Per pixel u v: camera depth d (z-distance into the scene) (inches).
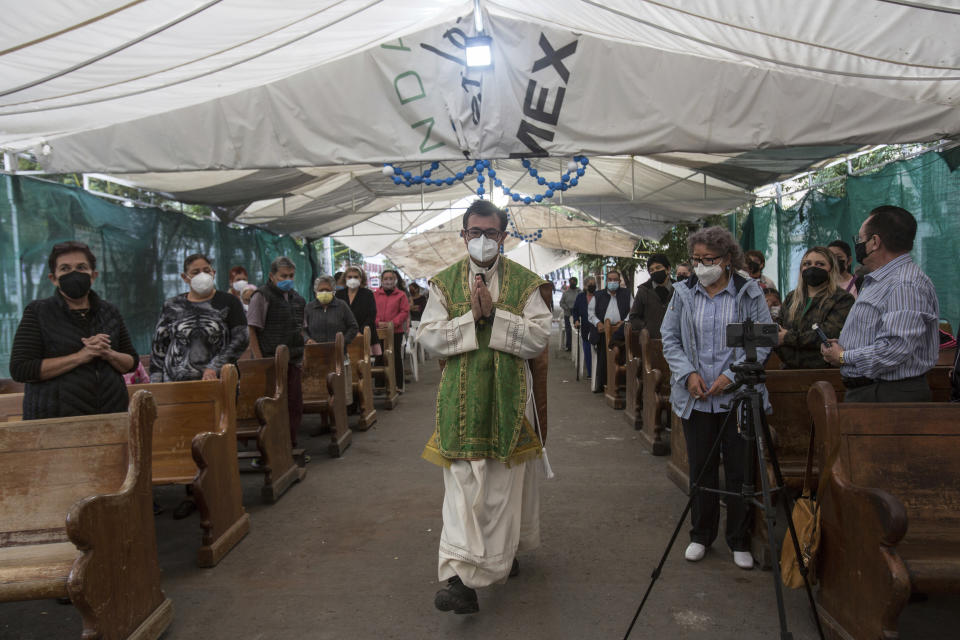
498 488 121.9
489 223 123.2
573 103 242.7
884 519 98.0
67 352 141.6
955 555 103.5
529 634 118.5
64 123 224.4
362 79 246.7
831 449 115.0
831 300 165.5
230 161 250.7
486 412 121.4
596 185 515.8
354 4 179.0
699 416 145.5
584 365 471.5
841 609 111.6
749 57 216.4
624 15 200.7
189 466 170.7
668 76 239.8
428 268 937.5
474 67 240.4
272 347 237.8
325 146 249.6
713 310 144.4
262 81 237.3
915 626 119.0
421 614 127.2
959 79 206.5
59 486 123.3
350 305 356.5
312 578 145.1
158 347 189.8
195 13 155.3
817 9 169.2
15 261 251.6
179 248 378.0
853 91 235.0
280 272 238.8
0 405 188.7
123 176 332.8
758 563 144.9
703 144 241.1
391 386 367.2
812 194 385.4
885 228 128.0
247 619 127.3
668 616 123.8
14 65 163.8
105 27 151.5
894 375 127.7
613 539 163.2
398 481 220.1
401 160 249.1
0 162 253.1
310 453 264.2
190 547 165.8
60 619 132.3
